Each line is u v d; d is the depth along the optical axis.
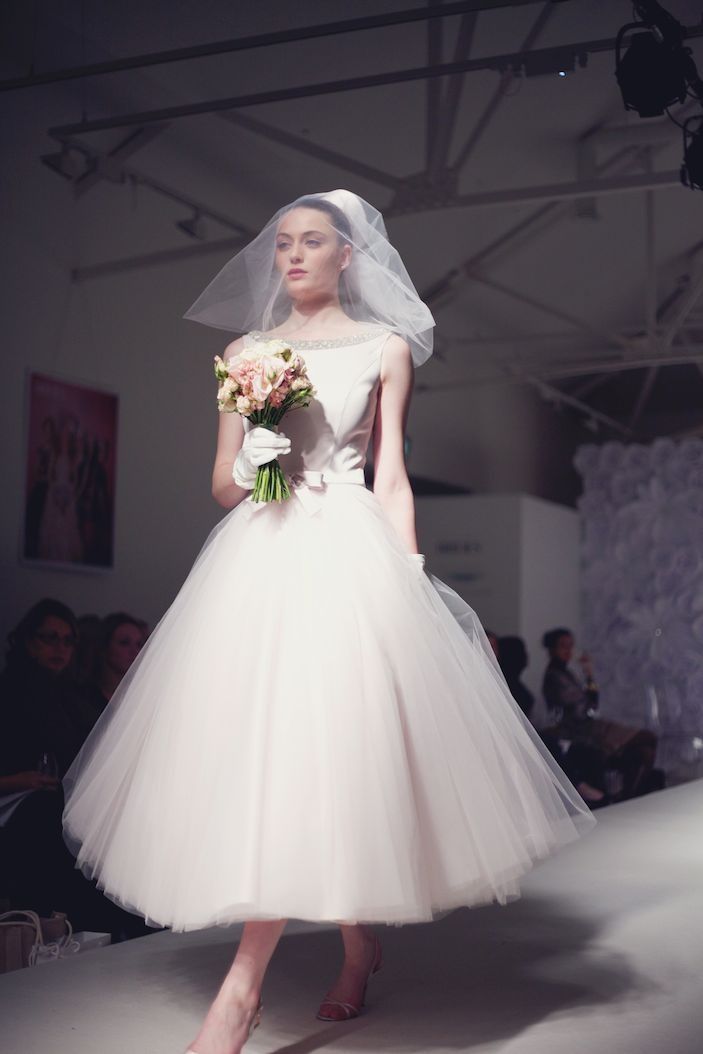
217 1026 1.83
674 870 3.69
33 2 6.82
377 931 2.88
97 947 2.91
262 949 1.86
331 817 1.79
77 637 4.90
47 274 7.69
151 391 8.66
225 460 2.24
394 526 2.17
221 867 1.76
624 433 17.59
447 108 7.36
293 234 2.28
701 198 11.21
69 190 7.79
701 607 11.19
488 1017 2.20
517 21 6.86
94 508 8.07
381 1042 2.05
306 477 2.13
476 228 10.66
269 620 1.96
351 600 1.98
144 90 7.75
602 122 8.86
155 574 8.66
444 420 13.34
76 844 2.14
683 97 5.21
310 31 5.67
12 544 7.38
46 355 7.69
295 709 1.87
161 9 6.82
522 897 3.28
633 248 12.05
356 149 8.63
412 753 1.94
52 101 7.38
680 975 2.50
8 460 7.36
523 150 9.19
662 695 11.36
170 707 1.96
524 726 2.29
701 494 11.24
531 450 15.88
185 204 8.66
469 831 1.94
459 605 2.33
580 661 10.27
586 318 13.51
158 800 1.90
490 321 13.38
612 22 6.76
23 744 4.45
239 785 1.82
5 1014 2.17
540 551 13.02
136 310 8.52
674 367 16.34
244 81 7.69
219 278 2.37
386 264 2.36
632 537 11.47
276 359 2.07
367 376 2.20
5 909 3.21
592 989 2.39
